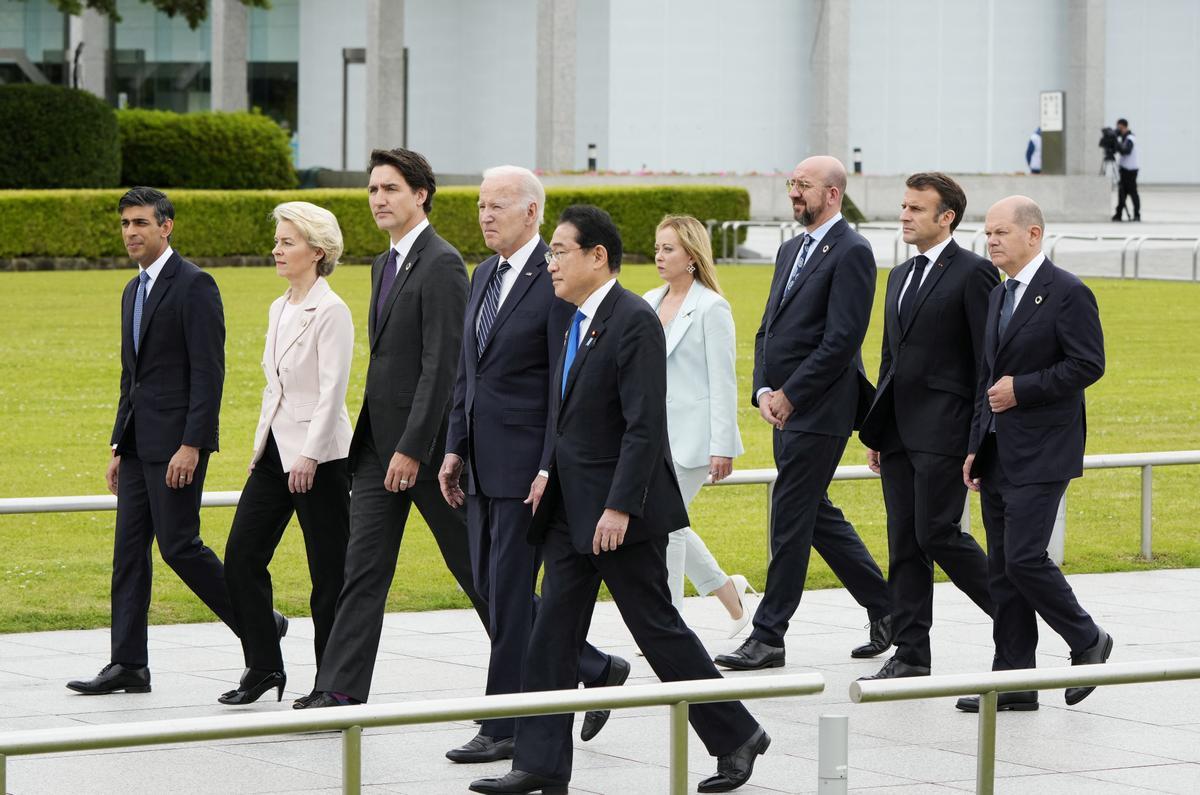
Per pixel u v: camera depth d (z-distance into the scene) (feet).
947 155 520.42
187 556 81.82
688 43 495.00
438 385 74.74
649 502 64.44
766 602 88.74
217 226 333.62
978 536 134.41
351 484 80.33
